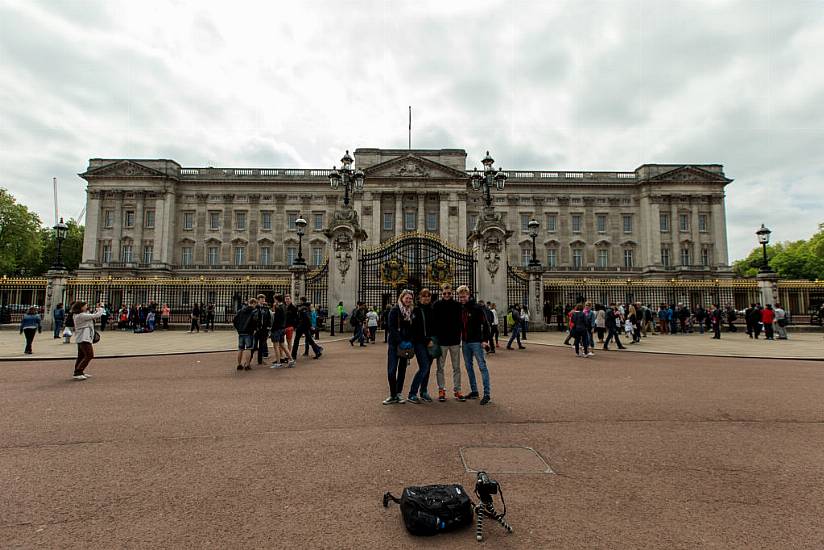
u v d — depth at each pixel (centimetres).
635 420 710
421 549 350
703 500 433
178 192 6906
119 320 2853
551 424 688
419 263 2412
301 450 572
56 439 614
